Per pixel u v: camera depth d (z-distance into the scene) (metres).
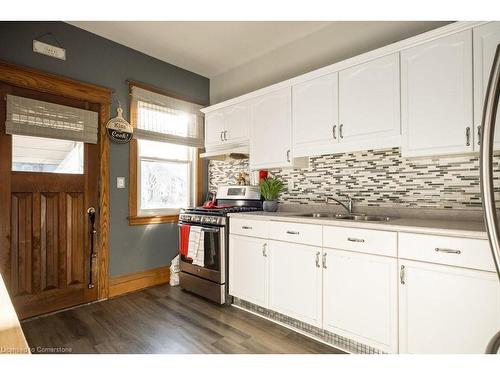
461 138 1.75
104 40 2.93
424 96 1.90
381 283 1.80
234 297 2.78
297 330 2.25
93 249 2.80
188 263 3.05
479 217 1.92
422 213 2.17
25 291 2.40
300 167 2.90
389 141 2.05
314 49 2.89
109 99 2.93
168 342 2.04
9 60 2.34
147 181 3.40
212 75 3.92
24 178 2.41
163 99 3.40
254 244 2.54
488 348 0.73
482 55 1.69
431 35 1.85
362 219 2.41
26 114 2.40
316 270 2.11
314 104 2.49
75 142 2.72
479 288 1.47
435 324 1.60
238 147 3.15
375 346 1.81
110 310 2.60
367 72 2.17
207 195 3.95
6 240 2.31
